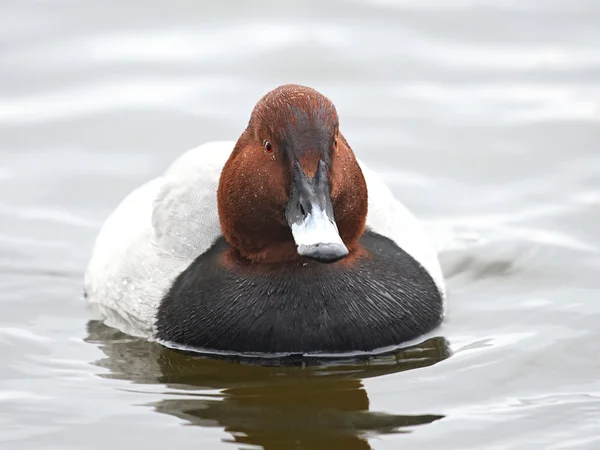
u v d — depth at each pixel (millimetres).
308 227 9289
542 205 14367
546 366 10383
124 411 9664
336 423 9391
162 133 16203
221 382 10211
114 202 14695
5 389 10102
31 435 9242
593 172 15109
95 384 10219
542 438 9078
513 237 13523
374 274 10703
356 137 16172
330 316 10414
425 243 12016
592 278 12422
